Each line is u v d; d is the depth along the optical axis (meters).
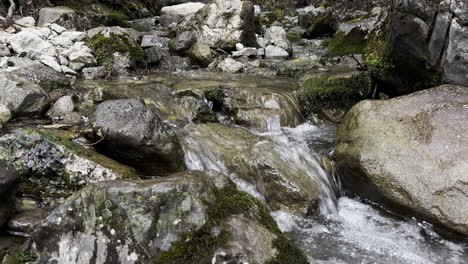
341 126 5.46
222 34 10.23
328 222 4.21
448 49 5.61
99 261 2.66
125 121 4.16
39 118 4.82
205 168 4.61
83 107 5.16
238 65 8.80
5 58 6.18
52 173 3.63
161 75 7.75
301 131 6.34
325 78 7.14
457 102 4.85
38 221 3.13
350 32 10.27
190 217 2.71
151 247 2.61
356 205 4.60
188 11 14.92
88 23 9.73
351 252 3.66
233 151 4.80
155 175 4.35
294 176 4.46
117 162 4.03
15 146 3.70
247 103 6.36
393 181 4.29
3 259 2.81
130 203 2.71
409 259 3.58
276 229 3.02
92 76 6.91
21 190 3.57
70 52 7.09
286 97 6.70
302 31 14.24
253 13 10.59
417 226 4.09
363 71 7.25
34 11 9.35
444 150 4.26
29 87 4.83
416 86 6.29
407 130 4.65
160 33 11.23
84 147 4.01
